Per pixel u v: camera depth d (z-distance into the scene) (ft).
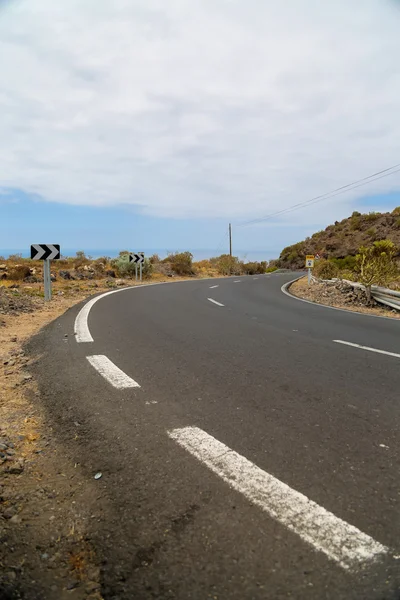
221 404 12.80
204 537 6.68
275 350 20.54
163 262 120.16
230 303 42.80
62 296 46.73
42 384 14.74
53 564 6.14
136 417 11.76
